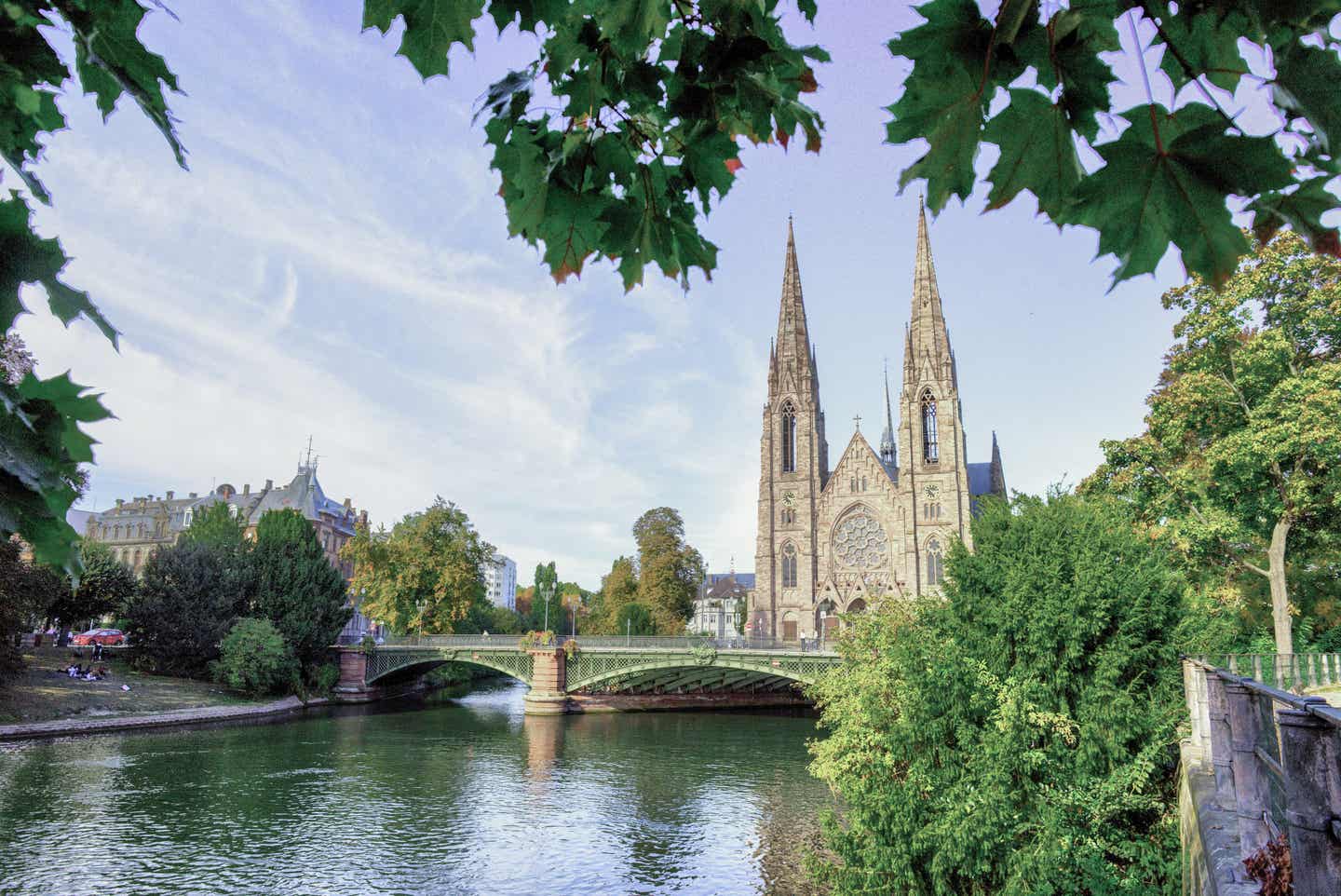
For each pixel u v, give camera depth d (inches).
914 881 593.3
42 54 82.9
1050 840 541.6
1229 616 1116.5
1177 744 609.0
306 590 2866.6
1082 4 66.8
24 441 78.6
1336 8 62.9
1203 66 67.9
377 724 2329.0
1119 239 72.7
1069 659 658.2
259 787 1411.2
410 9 79.9
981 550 799.7
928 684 628.7
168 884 931.3
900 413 3663.9
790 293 4131.4
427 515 3356.3
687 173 110.3
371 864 1035.3
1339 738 192.7
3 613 1765.5
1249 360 1160.8
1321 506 1154.0
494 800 1385.3
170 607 2556.6
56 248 78.7
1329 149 62.9
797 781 1560.0
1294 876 197.3
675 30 99.2
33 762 1498.5
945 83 69.6
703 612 6166.3
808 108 102.7
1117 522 809.5
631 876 1020.5
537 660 2746.1
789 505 3757.4
